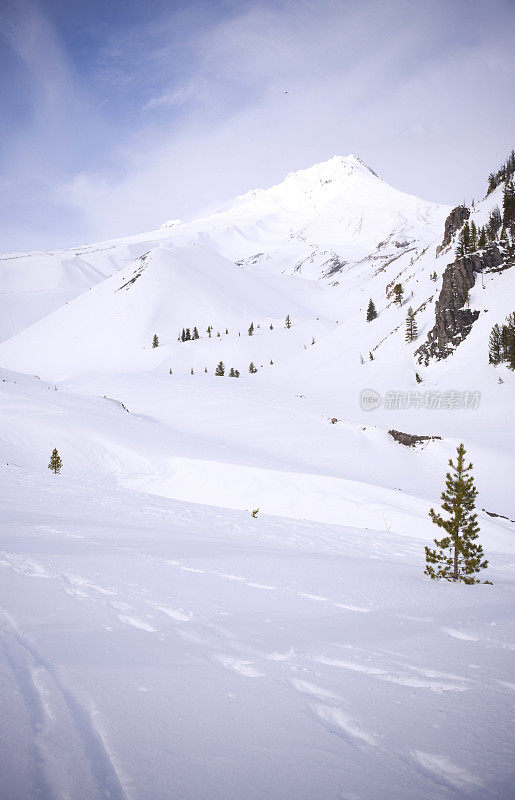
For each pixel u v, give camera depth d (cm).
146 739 286
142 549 938
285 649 470
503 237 9806
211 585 714
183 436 5384
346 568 1016
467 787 253
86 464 3800
